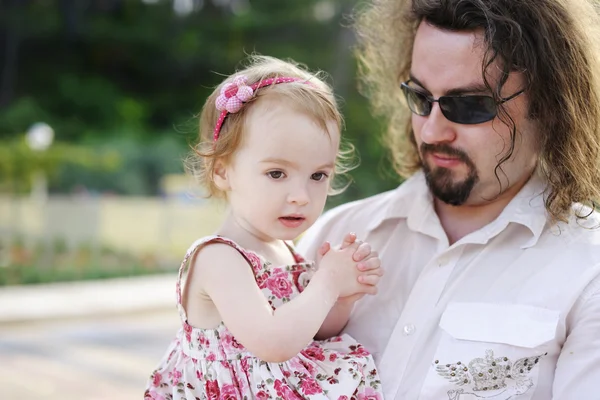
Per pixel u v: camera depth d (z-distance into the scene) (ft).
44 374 21.45
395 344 7.22
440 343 7.01
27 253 39.01
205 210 45.03
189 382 6.82
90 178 50.75
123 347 24.71
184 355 6.98
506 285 7.03
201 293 6.73
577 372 6.55
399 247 7.89
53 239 40.42
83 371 21.83
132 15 78.28
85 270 37.29
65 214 40.88
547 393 6.74
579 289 6.76
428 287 7.28
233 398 6.61
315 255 8.33
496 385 6.77
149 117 75.97
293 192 6.62
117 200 46.55
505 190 7.28
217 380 6.66
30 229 40.42
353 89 61.52
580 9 7.29
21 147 46.50
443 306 7.16
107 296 32.32
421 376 7.02
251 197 6.74
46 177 47.01
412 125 7.79
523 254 7.13
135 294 32.91
